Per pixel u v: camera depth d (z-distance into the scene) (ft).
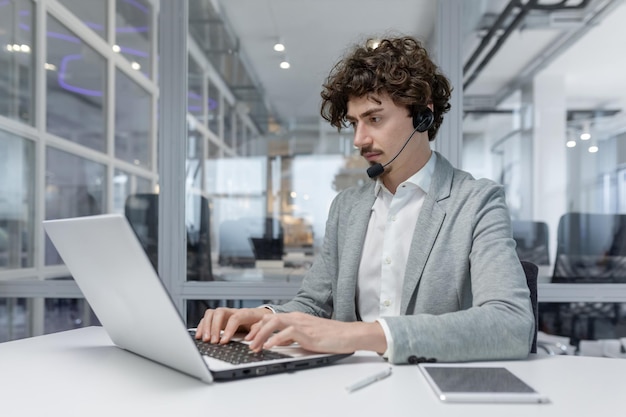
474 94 7.64
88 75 10.16
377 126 3.54
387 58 3.48
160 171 7.43
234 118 9.23
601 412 1.85
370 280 3.80
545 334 7.48
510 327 2.64
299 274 7.94
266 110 10.00
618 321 7.36
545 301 7.33
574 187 7.72
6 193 8.04
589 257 7.67
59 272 7.93
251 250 8.55
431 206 3.56
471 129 7.67
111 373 2.42
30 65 8.59
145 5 10.32
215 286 7.45
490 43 7.66
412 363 2.55
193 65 7.83
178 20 7.42
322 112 4.06
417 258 3.46
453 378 2.19
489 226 3.29
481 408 1.89
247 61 8.46
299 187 10.33
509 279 2.93
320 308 3.96
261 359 2.45
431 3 7.79
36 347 3.02
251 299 7.45
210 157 8.38
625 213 7.75
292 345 2.78
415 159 3.73
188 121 7.74
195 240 7.74
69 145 9.39
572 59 7.74
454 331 2.56
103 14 10.46
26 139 8.43
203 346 2.77
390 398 2.00
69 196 9.44
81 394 2.09
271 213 9.28
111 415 1.83
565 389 2.14
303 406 1.91
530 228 7.72
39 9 8.68
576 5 7.66
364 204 4.00
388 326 2.58
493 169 7.70
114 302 2.52
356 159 10.73
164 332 2.23
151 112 10.94
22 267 8.24
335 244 4.14
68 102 9.63
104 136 10.46
